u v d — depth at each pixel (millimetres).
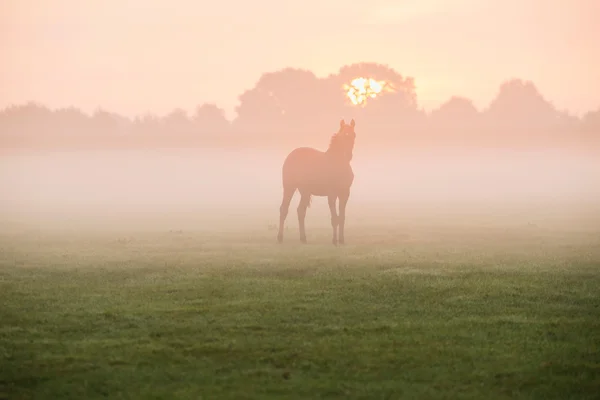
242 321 12039
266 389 8805
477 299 13633
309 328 11586
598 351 10234
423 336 11055
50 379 9273
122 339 11023
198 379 9211
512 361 9820
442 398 8508
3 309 13055
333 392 8695
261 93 159750
